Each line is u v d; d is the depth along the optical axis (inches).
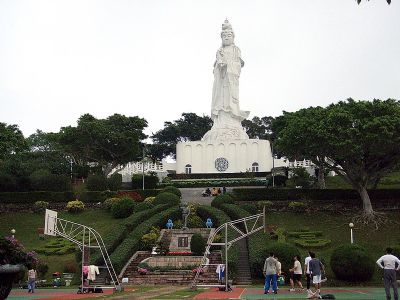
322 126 2449.6
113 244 2049.7
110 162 3821.4
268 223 2551.7
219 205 2714.1
